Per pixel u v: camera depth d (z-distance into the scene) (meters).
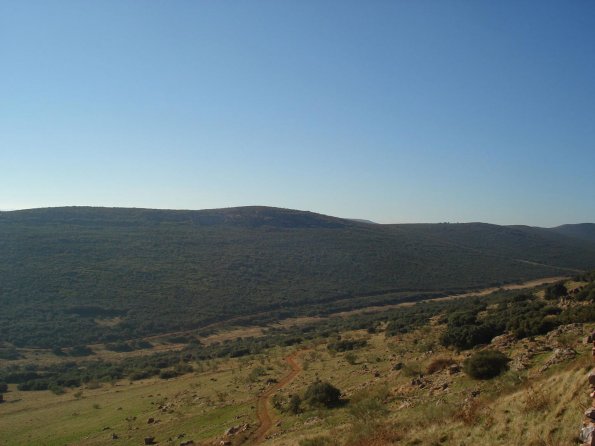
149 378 62.84
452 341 38.22
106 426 38.97
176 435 33.28
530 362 24.58
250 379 47.88
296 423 29.61
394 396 28.64
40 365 72.25
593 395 12.35
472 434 16.39
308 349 63.22
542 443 13.67
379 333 67.25
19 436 39.31
